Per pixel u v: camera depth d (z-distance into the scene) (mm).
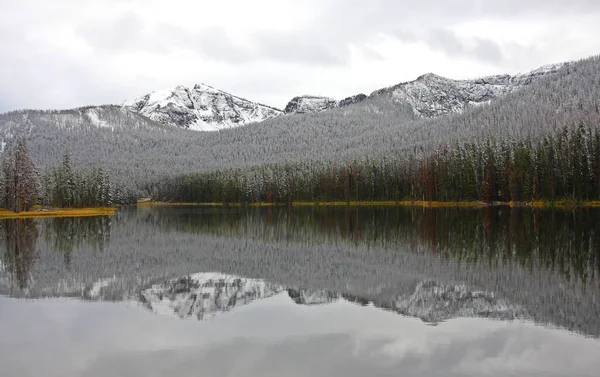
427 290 26016
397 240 49406
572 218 69000
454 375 14125
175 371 14672
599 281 27250
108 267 35594
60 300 24719
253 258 39719
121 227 73438
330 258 38781
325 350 16406
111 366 15203
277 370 14609
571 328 18719
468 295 24562
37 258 40000
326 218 88812
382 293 25531
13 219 92438
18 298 25297
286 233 60875
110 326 19781
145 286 28516
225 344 17234
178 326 19656
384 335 18062
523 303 22688
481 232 54062
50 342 17688
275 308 22688
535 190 99688
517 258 35594
